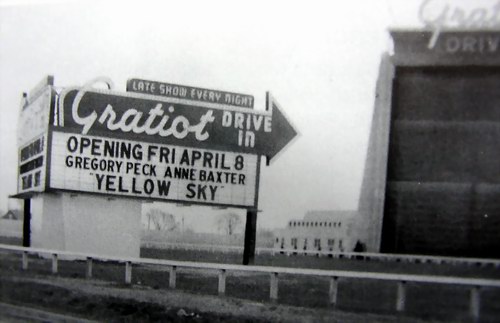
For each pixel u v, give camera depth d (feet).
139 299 44.39
